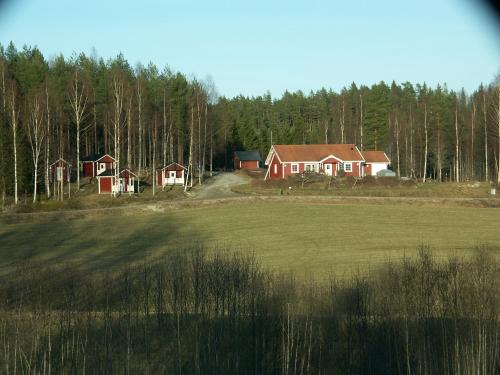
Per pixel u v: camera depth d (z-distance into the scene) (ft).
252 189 188.03
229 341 47.50
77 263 96.02
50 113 200.13
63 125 225.15
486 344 42.83
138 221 139.54
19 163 179.01
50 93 200.34
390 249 110.22
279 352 45.68
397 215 143.54
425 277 53.42
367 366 44.73
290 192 176.14
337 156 230.27
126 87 211.00
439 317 48.32
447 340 44.50
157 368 45.19
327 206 154.40
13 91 180.65
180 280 57.41
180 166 218.38
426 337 45.14
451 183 190.70
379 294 53.47
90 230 129.49
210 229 130.93
